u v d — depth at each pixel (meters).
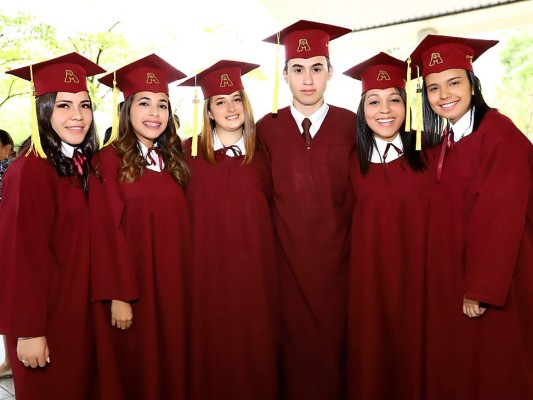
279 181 2.66
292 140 2.67
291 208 2.63
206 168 2.56
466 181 2.23
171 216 2.38
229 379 2.56
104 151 2.34
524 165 2.10
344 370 2.71
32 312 1.95
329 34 2.71
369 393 2.44
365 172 2.48
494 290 2.05
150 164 2.39
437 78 2.33
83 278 2.15
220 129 2.63
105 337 2.21
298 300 2.70
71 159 2.16
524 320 2.21
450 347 2.27
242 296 2.53
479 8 5.16
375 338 2.43
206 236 2.53
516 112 10.52
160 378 2.34
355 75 2.61
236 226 2.53
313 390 2.71
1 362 3.46
